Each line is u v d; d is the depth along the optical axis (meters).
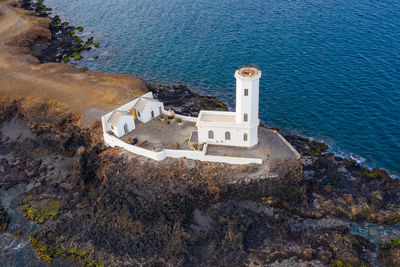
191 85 94.25
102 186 61.88
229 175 59.69
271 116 81.62
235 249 52.34
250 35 113.69
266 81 92.44
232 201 59.28
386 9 119.88
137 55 109.69
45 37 119.94
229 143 63.88
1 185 65.94
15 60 99.00
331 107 82.50
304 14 122.56
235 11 130.50
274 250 52.38
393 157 69.19
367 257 51.91
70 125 73.62
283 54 102.38
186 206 57.84
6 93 83.06
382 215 57.19
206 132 63.03
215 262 51.34
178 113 80.88
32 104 79.06
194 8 136.75
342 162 67.62
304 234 54.16
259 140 65.81
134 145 64.31
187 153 61.41
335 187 61.84
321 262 50.81
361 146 72.12
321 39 107.25
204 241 53.84
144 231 55.03
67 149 71.31
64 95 81.50
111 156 64.44
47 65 97.00
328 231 55.12
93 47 115.69
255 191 59.75
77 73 92.88
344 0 129.50
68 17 138.75
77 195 63.12
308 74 93.50
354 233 55.34
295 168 60.53
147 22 129.62
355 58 97.38
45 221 59.19
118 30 125.88
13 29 117.94
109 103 78.06
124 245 53.88
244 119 60.47
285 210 58.44
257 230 54.91
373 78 89.56
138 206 57.34
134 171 61.00
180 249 52.59
